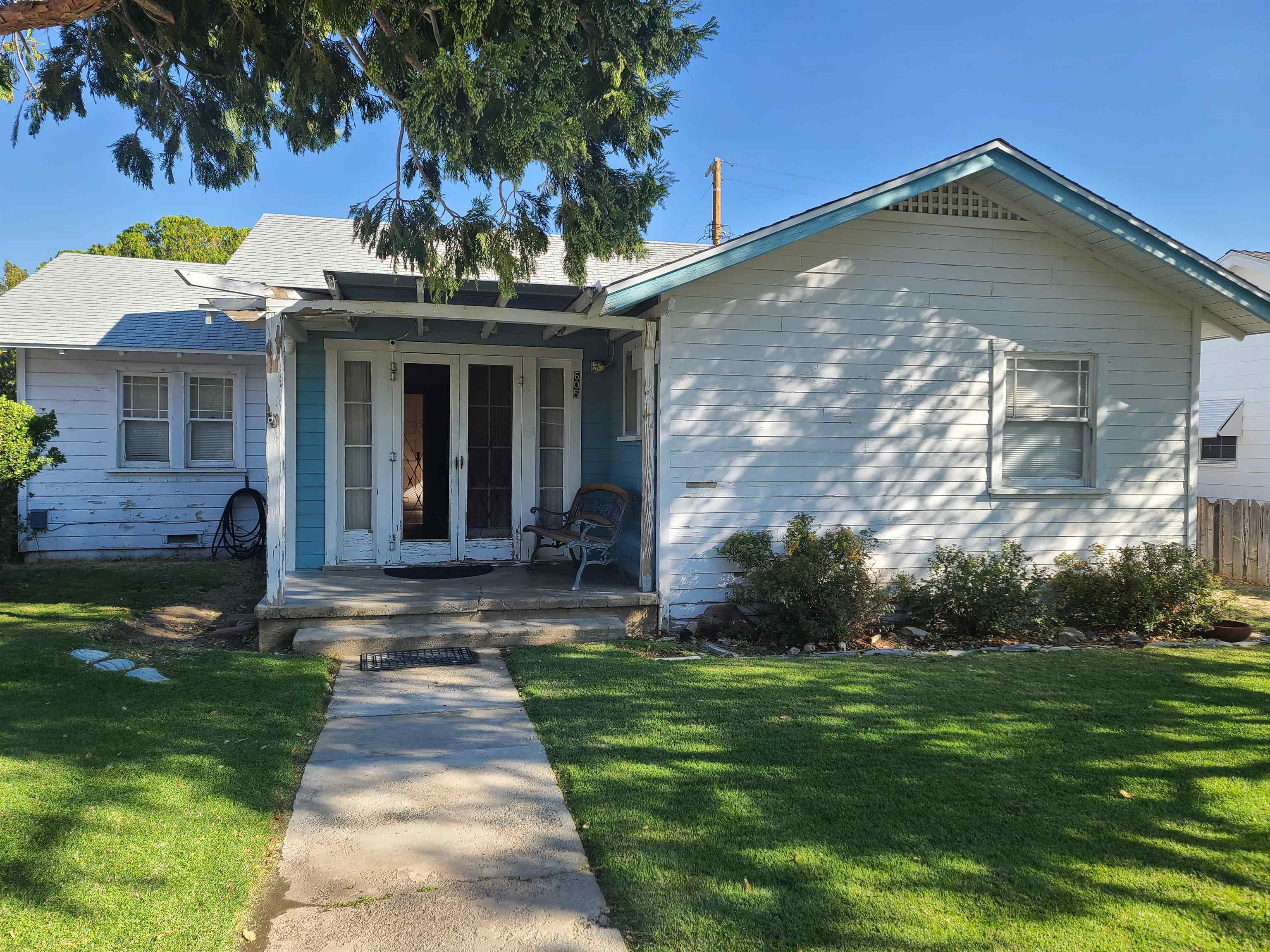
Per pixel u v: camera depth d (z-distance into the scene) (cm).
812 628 698
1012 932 280
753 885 309
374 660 638
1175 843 344
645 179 576
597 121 535
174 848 327
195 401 1191
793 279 780
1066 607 808
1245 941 276
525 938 279
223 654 633
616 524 812
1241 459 1425
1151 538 866
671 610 759
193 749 430
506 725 493
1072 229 821
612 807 374
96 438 1143
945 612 754
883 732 471
